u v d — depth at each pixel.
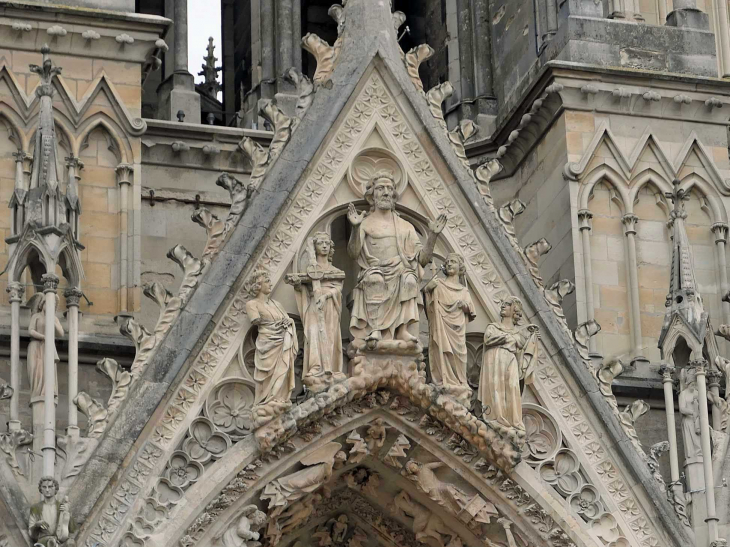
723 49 103.06
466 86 104.75
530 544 84.75
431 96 88.75
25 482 78.81
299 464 83.25
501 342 85.25
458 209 87.44
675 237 90.00
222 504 81.44
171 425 81.62
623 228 95.00
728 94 97.56
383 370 83.62
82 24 91.94
